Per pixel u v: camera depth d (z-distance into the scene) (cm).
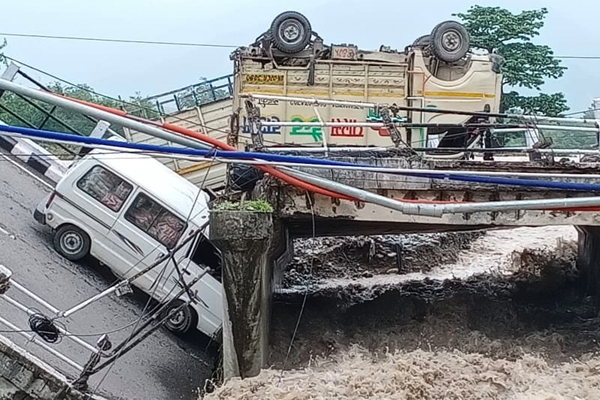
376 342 1521
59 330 1204
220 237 1228
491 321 1688
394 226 1574
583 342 1530
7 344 1088
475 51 1773
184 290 1352
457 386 1238
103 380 1284
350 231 1714
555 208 1164
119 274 1527
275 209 1313
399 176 1273
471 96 1680
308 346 1501
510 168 1289
